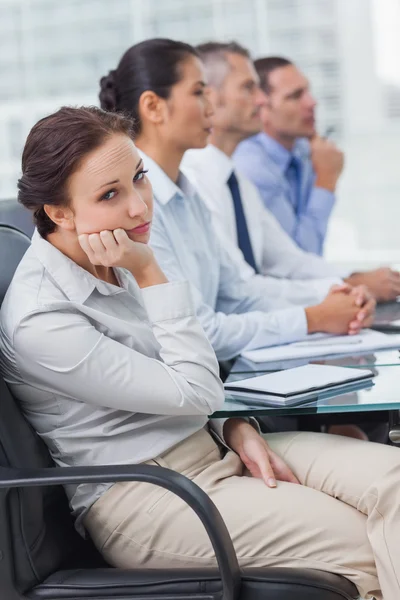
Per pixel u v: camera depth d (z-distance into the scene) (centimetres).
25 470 208
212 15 622
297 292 382
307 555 213
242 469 245
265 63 507
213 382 226
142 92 318
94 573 217
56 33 638
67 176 220
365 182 627
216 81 461
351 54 611
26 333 218
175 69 318
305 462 237
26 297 222
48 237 231
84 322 221
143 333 236
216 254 346
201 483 226
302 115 506
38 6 634
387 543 207
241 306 358
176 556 220
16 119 649
